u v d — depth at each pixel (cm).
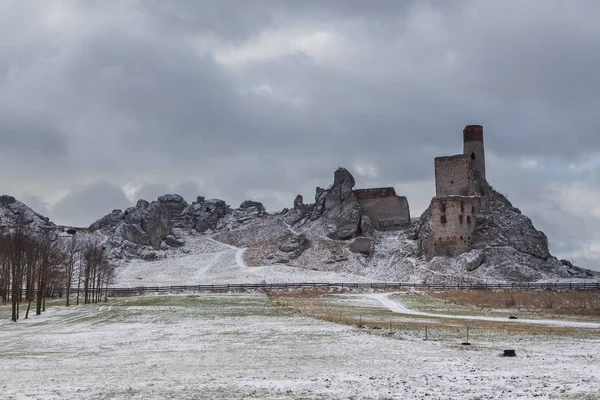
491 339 5781
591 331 6556
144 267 18900
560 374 3778
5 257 11888
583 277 16312
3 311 10300
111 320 8581
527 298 12119
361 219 19975
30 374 4066
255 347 5422
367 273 17550
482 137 18775
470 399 3130
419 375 3825
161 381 3712
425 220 18562
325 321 7681
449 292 13338
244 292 13925
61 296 14125
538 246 17350
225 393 3322
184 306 10562
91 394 3319
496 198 18900
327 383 3584
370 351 5003
